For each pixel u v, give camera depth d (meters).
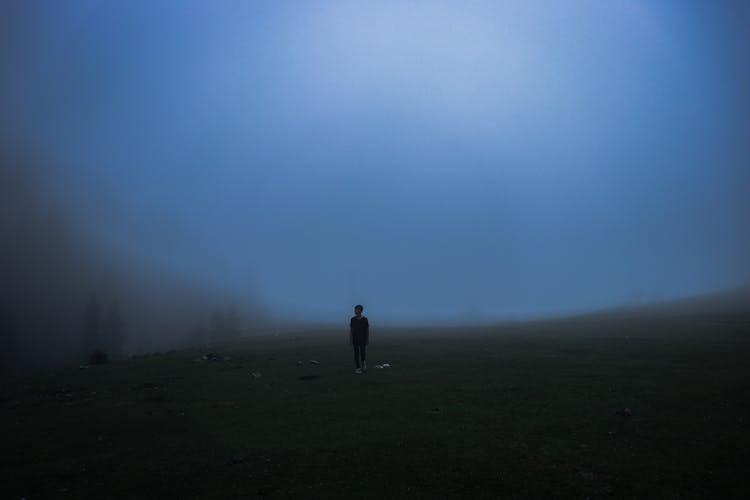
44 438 13.97
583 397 16.66
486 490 9.57
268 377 23.11
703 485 9.62
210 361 30.52
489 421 13.96
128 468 11.30
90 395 20.52
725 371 20.83
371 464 10.91
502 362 25.84
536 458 11.07
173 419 15.48
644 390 17.47
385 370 23.88
